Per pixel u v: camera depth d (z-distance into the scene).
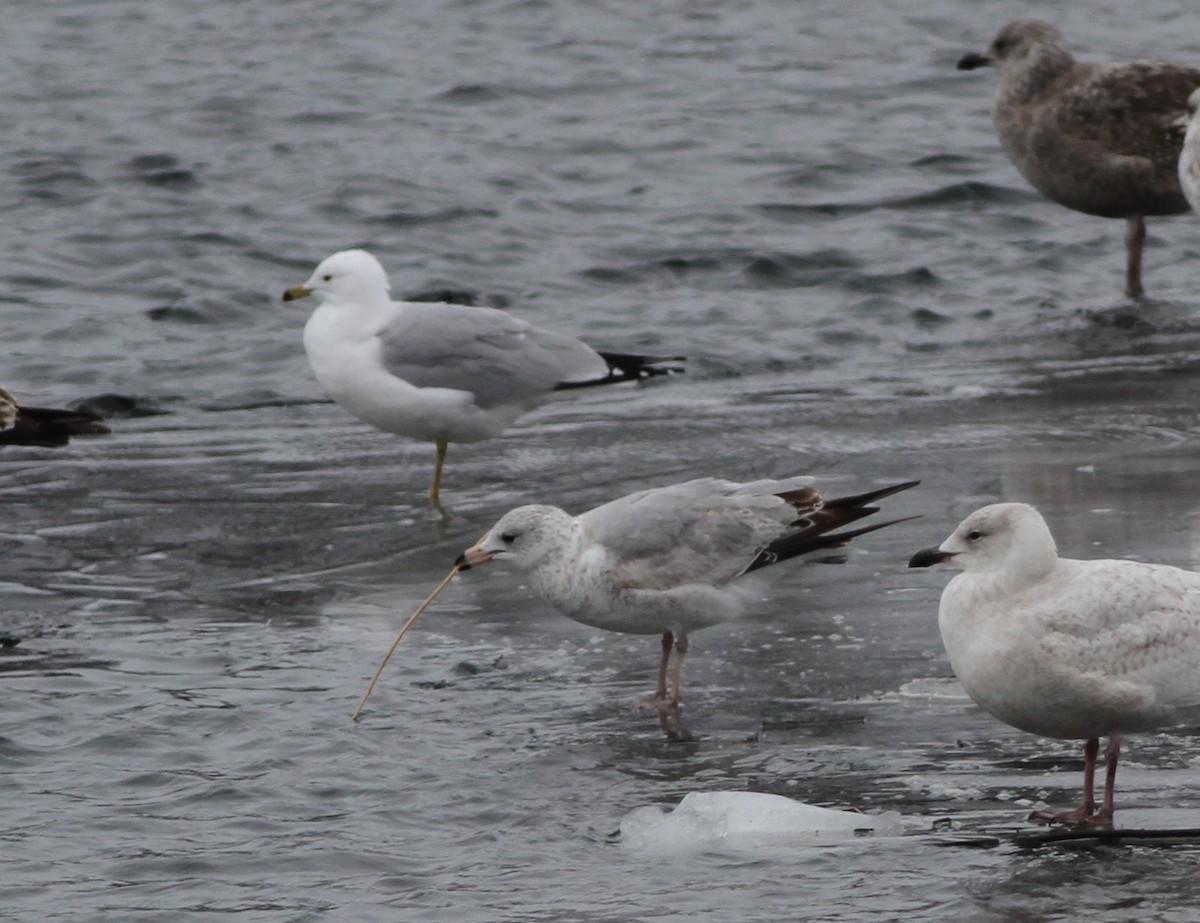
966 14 38.28
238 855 8.64
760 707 10.34
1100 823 8.70
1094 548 12.32
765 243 23.42
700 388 18.11
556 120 30.06
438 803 9.21
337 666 11.13
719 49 35.16
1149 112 20.23
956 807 8.96
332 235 24.11
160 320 20.86
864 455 15.19
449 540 13.70
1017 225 24.31
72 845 8.77
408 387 15.00
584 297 21.72
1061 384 17.34
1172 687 8.62
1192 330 19.39
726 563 10.61
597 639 11.58
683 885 8.20
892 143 28.66
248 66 33.44
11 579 12.88
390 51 34.69
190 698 10.61
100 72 32.94
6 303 21.30
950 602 8.88
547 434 16.50
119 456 16.17
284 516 14.36
